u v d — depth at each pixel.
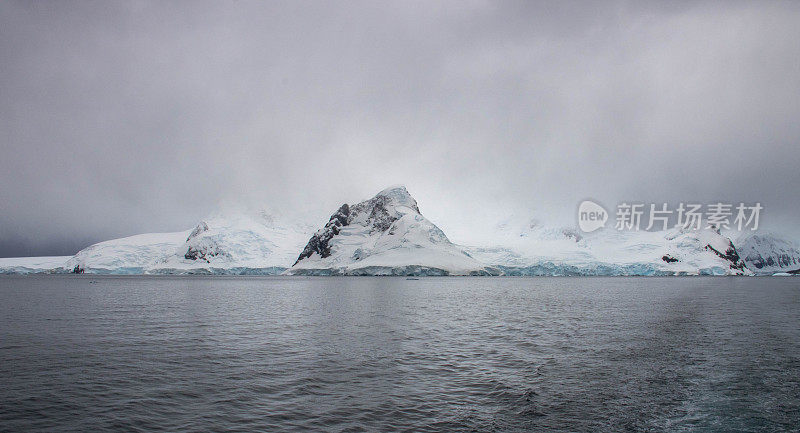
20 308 107.06
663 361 48.16
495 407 33.34
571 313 96.50
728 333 67.56
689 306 114.06
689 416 31.47
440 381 40.28
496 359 49.25
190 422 30.56
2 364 46.53
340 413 32.22
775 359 49.03
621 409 32.84
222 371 43.72
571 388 38.03
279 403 34.34
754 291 189.12
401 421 30.66
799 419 30.94
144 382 39.81
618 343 59.12
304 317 88.50
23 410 32.69
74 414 31.98
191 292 174.62
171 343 58.75
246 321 82.00
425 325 76.81
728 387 38.19
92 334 66.19
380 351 53.59
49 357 49.91
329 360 48.66
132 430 29.23
